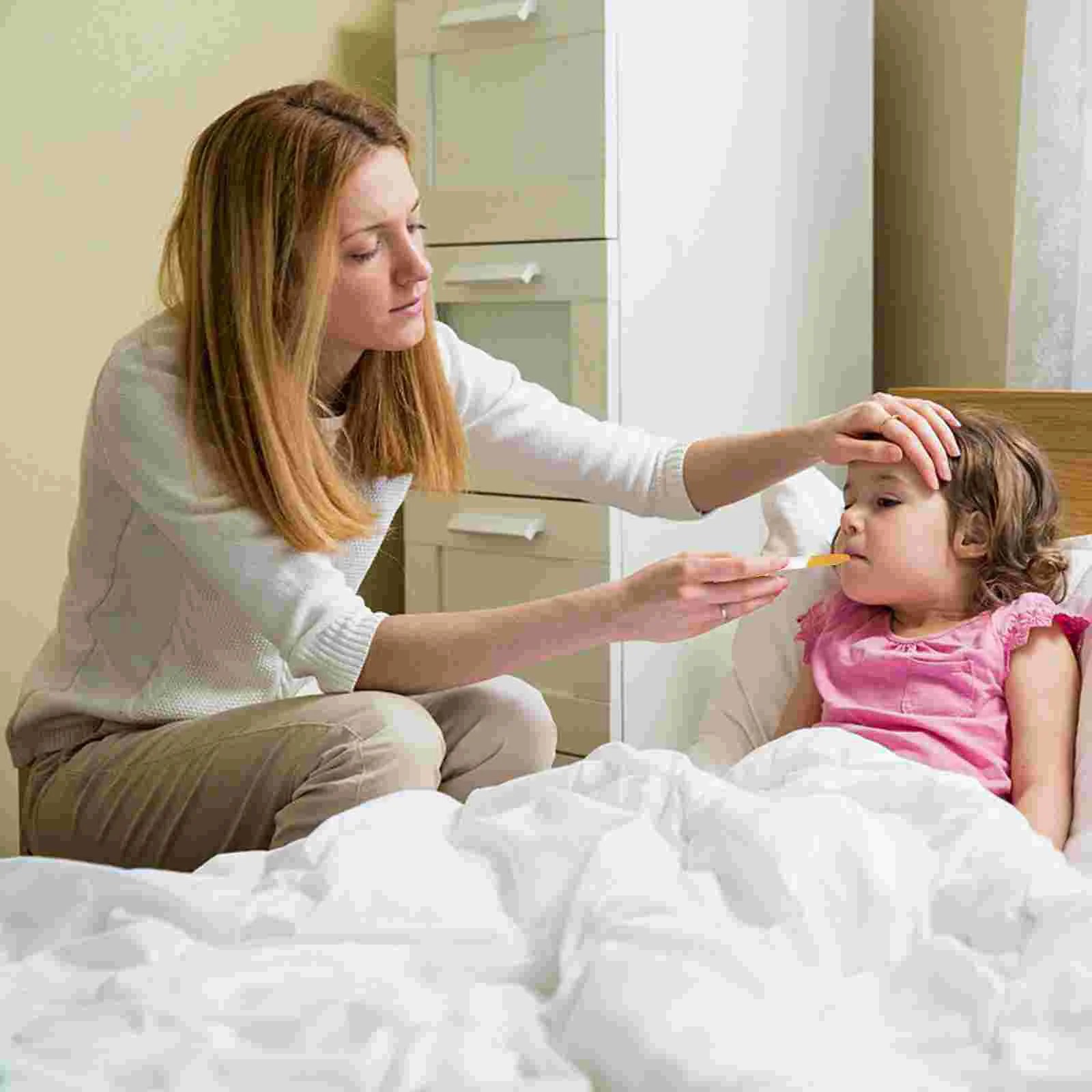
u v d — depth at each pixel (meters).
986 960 0.92
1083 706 1.41
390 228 1.33
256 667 1.48
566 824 1.10
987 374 2.48
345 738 1.36
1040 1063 0.79
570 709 2.17
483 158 2.21
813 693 1.58
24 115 2.13
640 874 0.99
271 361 1.28
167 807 1.44
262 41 2.38
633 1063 0.79
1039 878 0.97
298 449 1.30
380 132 1.36
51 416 2.21
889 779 1.14
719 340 2.26
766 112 2.29
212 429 1.32
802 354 2.42
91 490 1.43
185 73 2.29
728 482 1.56
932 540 1.46
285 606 1.30
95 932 1.01
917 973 0.92
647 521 2.17
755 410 2.34
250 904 1.02
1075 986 0.84
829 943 0.95
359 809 1.16
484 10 2.14
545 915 1.00
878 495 1.48
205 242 1.31
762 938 0.94
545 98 2.10
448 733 1.57
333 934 0.98
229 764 1.40
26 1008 0.90
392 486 1.52
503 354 2.26
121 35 2.21
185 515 1.32
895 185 2.60
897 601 1.48
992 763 1.39
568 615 1.29
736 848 1.01
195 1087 0.78
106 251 2.24
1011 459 1.47
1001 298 2.44
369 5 2.53
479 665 1.32
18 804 2.21
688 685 2.27
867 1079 0.77
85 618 1.48
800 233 2.39
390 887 1.03
